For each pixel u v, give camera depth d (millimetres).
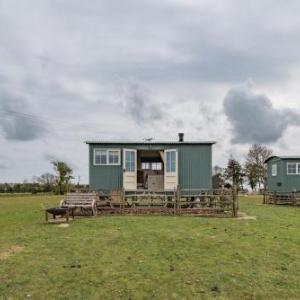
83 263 8742
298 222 16281
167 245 10750
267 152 61938
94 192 20266
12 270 8195
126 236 12219
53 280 7500
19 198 44938
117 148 21656
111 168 21578
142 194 19844
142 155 24531
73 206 17969
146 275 7801
